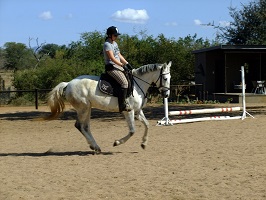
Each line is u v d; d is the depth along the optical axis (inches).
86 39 1536.7
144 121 422.3
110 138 525.7
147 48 1395.2
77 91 413.7
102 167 353.4
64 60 1382.9
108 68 402.6
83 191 279.4
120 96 401.1
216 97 1196.5
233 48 1128.8
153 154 408.8
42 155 421.4
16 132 626.2
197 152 413.7
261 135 512.4
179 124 646.5
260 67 1187.3
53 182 305.6
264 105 1015.6
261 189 275.1
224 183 292.0
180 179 305.7
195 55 1332.4
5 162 385.7
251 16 1515.7
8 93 1275.8
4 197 269.9
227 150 419.8
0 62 2514.8
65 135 574.6
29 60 2445.9
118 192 275.3
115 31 403.9
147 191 276.1
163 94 418.3
